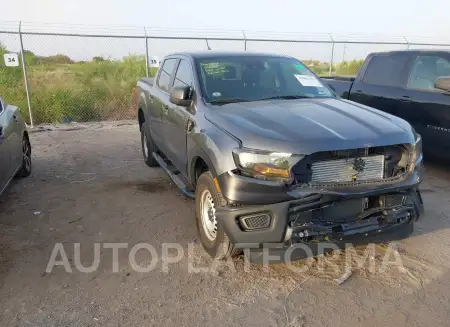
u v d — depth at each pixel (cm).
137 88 714
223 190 332
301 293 335
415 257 387
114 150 815
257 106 405
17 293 339
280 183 313
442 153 598
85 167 697
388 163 348
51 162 729
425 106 608
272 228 318
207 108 407
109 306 321
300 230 319
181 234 441
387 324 298
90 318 308
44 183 614
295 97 452
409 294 332
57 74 1343
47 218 486
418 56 641
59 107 1139
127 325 300
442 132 588
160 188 587
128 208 514
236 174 327
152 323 302
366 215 337
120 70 1377
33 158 757
